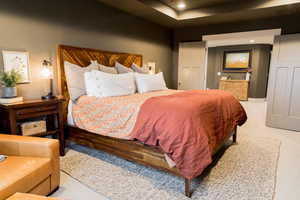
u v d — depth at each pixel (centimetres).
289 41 369
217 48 870
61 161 238
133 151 209
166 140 170
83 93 273
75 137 269
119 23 369
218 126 214
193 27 496
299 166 228
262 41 712
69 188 182
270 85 397
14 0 225
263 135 347
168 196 172
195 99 210
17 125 213
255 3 343
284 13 371
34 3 243
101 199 167
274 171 215
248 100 802
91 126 243
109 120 225
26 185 137
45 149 163
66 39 281
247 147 287
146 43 445
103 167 224
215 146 201
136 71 384
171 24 473
